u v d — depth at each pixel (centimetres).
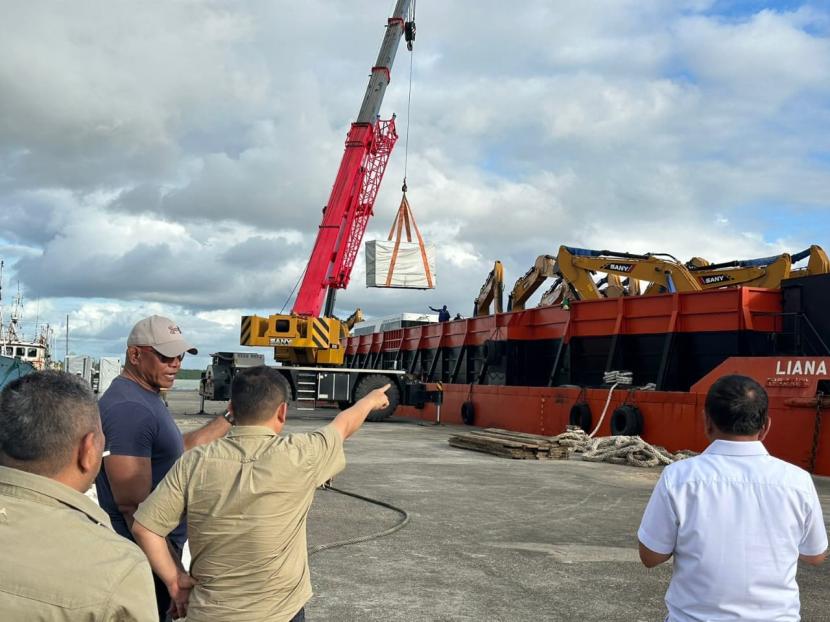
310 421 2139
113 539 158
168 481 254
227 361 2173
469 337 2477
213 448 257
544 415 1855
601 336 1916
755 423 249
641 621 487
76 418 166
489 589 551
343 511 845
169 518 252
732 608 233
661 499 249
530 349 2216
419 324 3350
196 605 249
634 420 1507
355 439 1741
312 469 256
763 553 235
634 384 1822
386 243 2822
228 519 246
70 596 145
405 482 1081
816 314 1494
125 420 299
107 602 146
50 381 169
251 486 246
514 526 783
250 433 259
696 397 1402
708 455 253
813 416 1215
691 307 1661
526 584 566
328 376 2228
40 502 156
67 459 165
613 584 570
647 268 1892
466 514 844
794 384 1247
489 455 1477
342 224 2230
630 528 786
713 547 237
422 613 494
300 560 261
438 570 600
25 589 144
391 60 2358
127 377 319
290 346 2134
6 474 158
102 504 309
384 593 536
